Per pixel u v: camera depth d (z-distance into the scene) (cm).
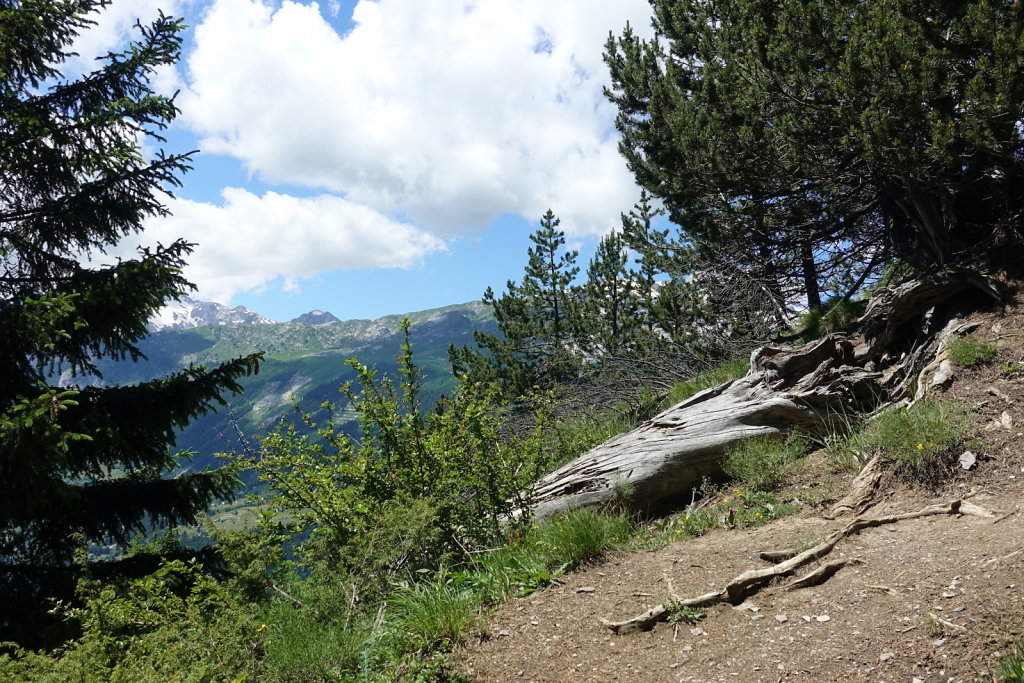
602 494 734
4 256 899
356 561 549
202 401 904
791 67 912
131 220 992
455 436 734
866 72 817
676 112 1170
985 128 750
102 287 863
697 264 1429
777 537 553
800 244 1162
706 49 1177
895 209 1022
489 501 719
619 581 529
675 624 449
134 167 951
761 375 837
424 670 424
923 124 777
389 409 718
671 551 575
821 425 757
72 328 876
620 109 1563
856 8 866
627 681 394
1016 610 361
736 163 1021
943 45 783
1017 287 793
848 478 636
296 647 434
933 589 408
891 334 872
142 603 537
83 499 852
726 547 557
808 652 385
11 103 882
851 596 433
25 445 679
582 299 1961
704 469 745
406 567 599
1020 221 859
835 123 908
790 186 1046
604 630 456
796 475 681
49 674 444
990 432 601
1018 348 695
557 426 1012
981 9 738
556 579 549
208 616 527
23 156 895
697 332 1491
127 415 865
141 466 916
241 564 549
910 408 673
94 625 500
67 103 1011
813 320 1276
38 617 773
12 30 863
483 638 466
